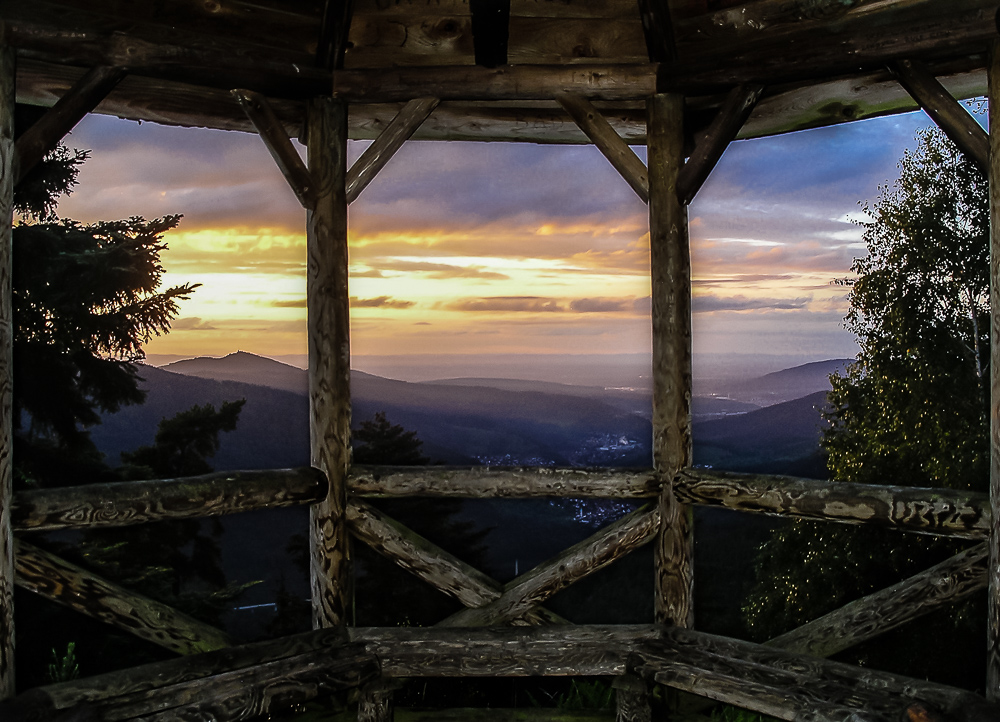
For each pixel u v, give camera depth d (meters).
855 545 6.95
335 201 3.62
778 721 3.58
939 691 2.73
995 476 2.72
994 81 2.77
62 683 2.78
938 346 6.99
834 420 7.67
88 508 2.85
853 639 3.30
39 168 6.44
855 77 3.56
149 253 7.20
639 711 3.27
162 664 2.97
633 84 3.58
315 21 3.63
